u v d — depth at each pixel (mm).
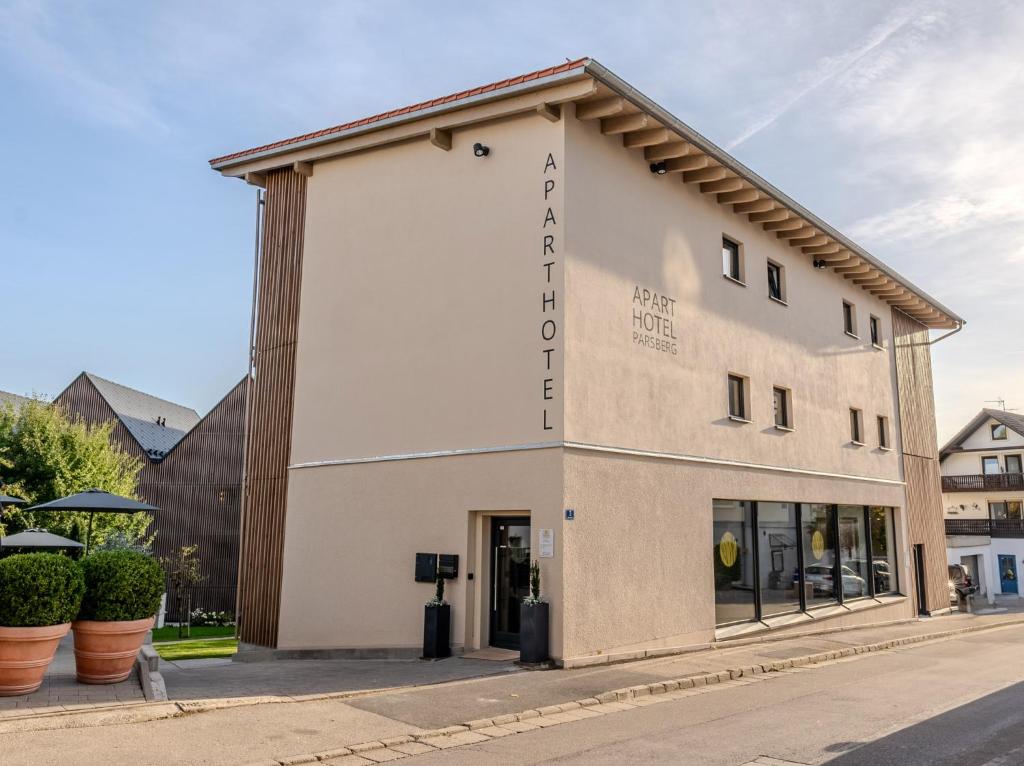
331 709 8789
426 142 14586
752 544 16406
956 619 23844
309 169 16219
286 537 15156
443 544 13125
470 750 7508
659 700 10164
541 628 11609
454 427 13328
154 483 33156
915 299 24031
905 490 23453
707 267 15883
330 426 15016
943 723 8797
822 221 18141
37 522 25578
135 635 9375
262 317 16500
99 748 6891
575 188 12812
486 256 13422
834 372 20422
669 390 14391
